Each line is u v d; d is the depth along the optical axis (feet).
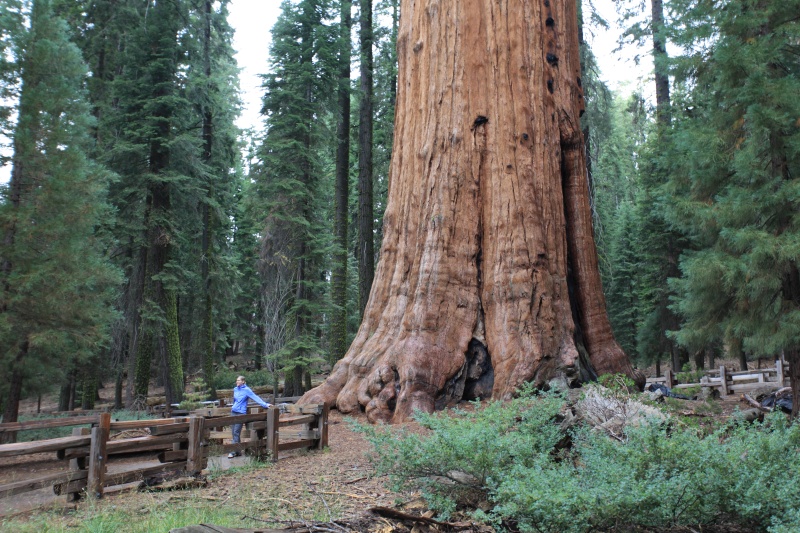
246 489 23.03
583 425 22.52
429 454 19.17
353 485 23.24
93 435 22.24
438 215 42.65
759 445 17.67
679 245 82.07
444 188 43.19
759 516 16.16
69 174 43.75
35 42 44.24
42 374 45.11
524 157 43.11
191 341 112.57
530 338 39.14
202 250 94.38
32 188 44.19
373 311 45.57
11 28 44.11
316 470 26.45
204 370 87.86
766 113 32.30
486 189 43.29
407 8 49.14
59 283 42.68
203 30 91.91
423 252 42.57
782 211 33.50
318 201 83.30
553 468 19.07
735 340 36.32
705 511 16.25
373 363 41.55
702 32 35.86
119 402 81.41
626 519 15.80
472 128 43.93
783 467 17.16
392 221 46.62
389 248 46.29
